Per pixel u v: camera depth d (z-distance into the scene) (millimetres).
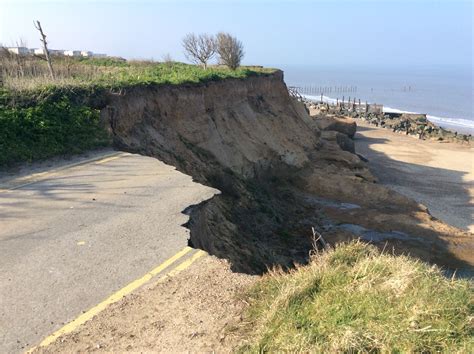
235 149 25484
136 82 19609
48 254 7121
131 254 7219
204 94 25328
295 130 34688
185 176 11539
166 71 28391
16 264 6793
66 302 5914
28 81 14977
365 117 77438
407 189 33812
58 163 12055
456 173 39844
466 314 4875
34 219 8445
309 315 5180
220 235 13773
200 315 5695
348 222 23031
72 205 9195
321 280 5754
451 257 20234
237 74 32125
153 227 8289
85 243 7535
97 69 25547
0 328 5387
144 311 5781
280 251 17516
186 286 6340
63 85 15078
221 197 18094
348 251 6355
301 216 23109
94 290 6195
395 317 4848
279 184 27062
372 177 30969
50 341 5211
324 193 27219
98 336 5316
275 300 5512
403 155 46906
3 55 23188
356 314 5016
